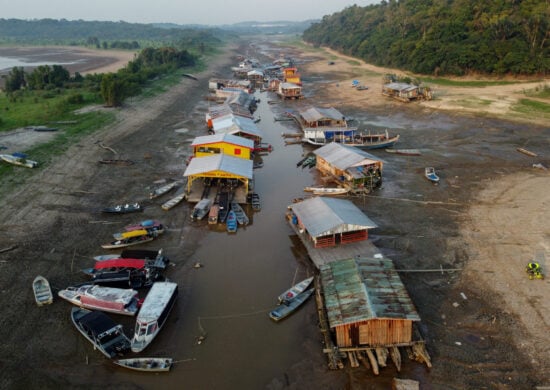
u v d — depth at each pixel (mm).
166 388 22844
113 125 71750
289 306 28953
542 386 22156
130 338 26109
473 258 33938
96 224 39906
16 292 29859
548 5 112750
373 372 23406
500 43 109562
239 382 23172
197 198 45625
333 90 112875
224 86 112750
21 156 50844
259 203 45125
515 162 55375
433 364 23875
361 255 33906
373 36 168375
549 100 84500
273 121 83625
